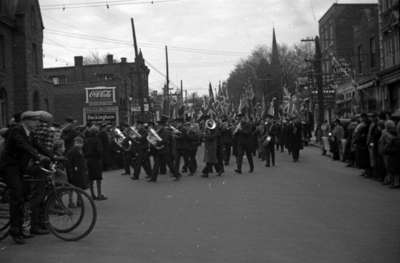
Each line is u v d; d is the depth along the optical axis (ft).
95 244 23.47
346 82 121.60
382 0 96.48
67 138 43.29
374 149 45.96
